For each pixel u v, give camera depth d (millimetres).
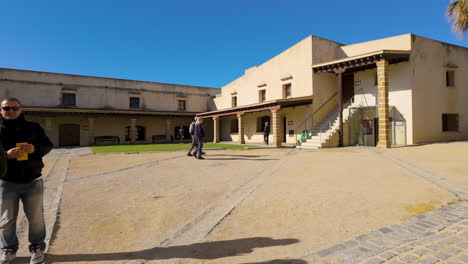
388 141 12086
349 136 14438
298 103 16109
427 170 6227
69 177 6602
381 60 12430
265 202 4109
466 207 3512
